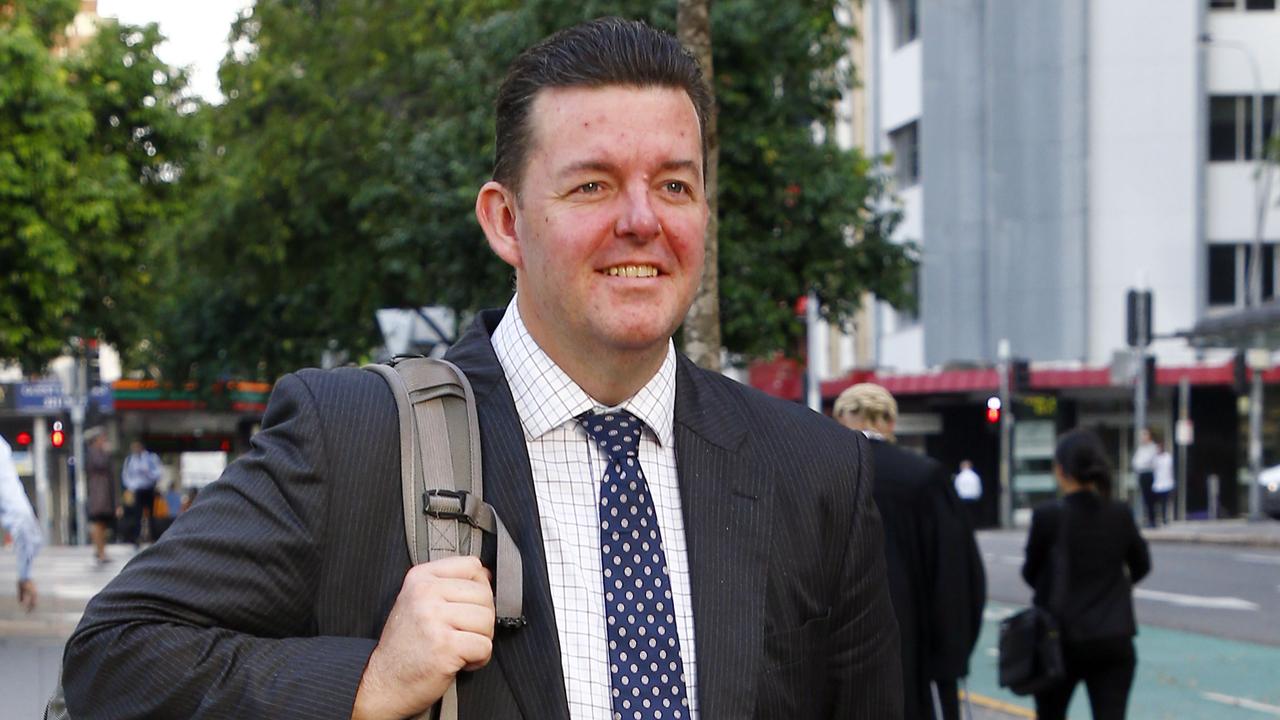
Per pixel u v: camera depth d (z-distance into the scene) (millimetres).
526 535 1986
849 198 16156
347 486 1923
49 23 17641
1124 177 32094
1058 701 7211
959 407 35750
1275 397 33094
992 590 17938
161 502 31531
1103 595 6887
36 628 12273
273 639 1865
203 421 44906
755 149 15109
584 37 2049
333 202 24422
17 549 11188
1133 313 27188
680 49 2070
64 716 1991
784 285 15719
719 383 2254
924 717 6055
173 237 24422
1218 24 32688
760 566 2068
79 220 16234
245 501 1915
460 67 16875
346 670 1800
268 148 23953
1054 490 34750
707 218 2104
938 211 34250
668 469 2117
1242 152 32719
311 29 24656
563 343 2053
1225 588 17500
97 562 22656
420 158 17125
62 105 16312
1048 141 32594
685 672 1998
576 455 2080
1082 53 32125
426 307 17219
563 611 1985
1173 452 33188
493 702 1902
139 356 28672
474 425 2020
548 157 2021
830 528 2176
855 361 39688
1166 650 12461
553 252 2010
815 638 2117
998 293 33250
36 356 17234
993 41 33250
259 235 24688
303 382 2006
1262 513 29828
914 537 6086
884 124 37250
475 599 1819
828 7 15938
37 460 39688
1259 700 10008
